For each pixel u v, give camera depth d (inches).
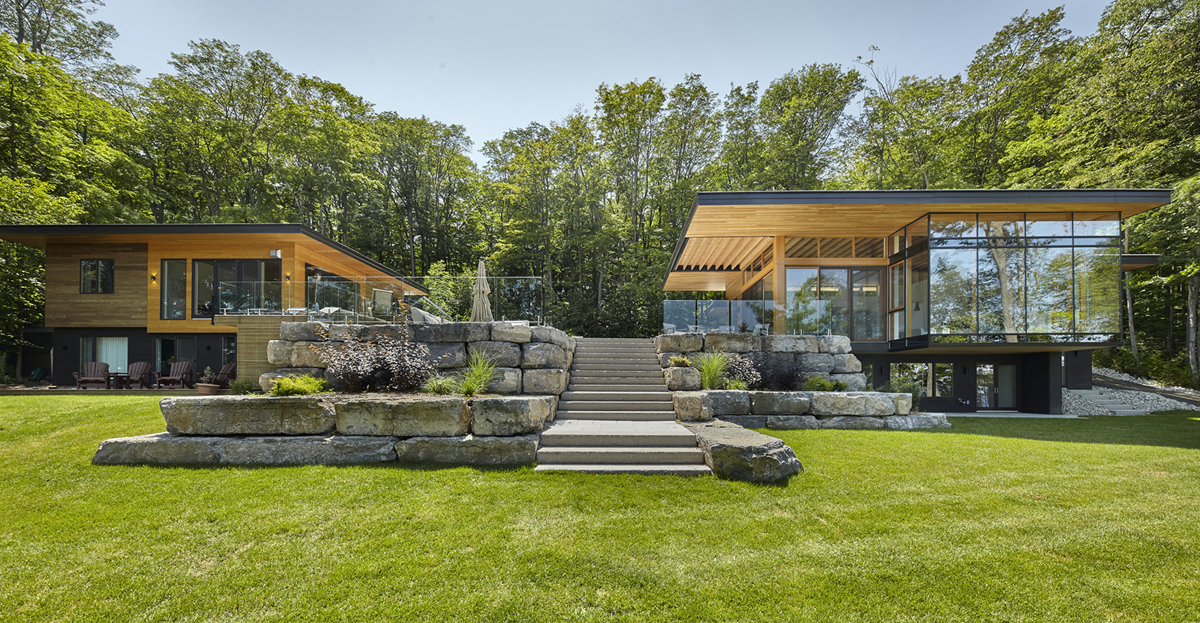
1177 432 434.6
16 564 167.9
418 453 281.7
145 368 645.3
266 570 165.3
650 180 1389.0
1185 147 723.4
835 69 1193.4
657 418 390.3
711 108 1262.3
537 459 284.0
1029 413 621.0
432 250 1625.2
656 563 171.9
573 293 1315.2
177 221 1216.2
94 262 724.0
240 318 471.8
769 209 540.7
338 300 486.0
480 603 146.5
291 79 1221.1
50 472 261.4
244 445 279.1
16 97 834.8
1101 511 222.4
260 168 1256.2
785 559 175.2
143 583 156.9
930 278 537.6
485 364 402.0
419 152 1529.3
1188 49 732.7
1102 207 526.0
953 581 160.1
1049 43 1034.1
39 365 941.2
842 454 316.8
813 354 510.9
